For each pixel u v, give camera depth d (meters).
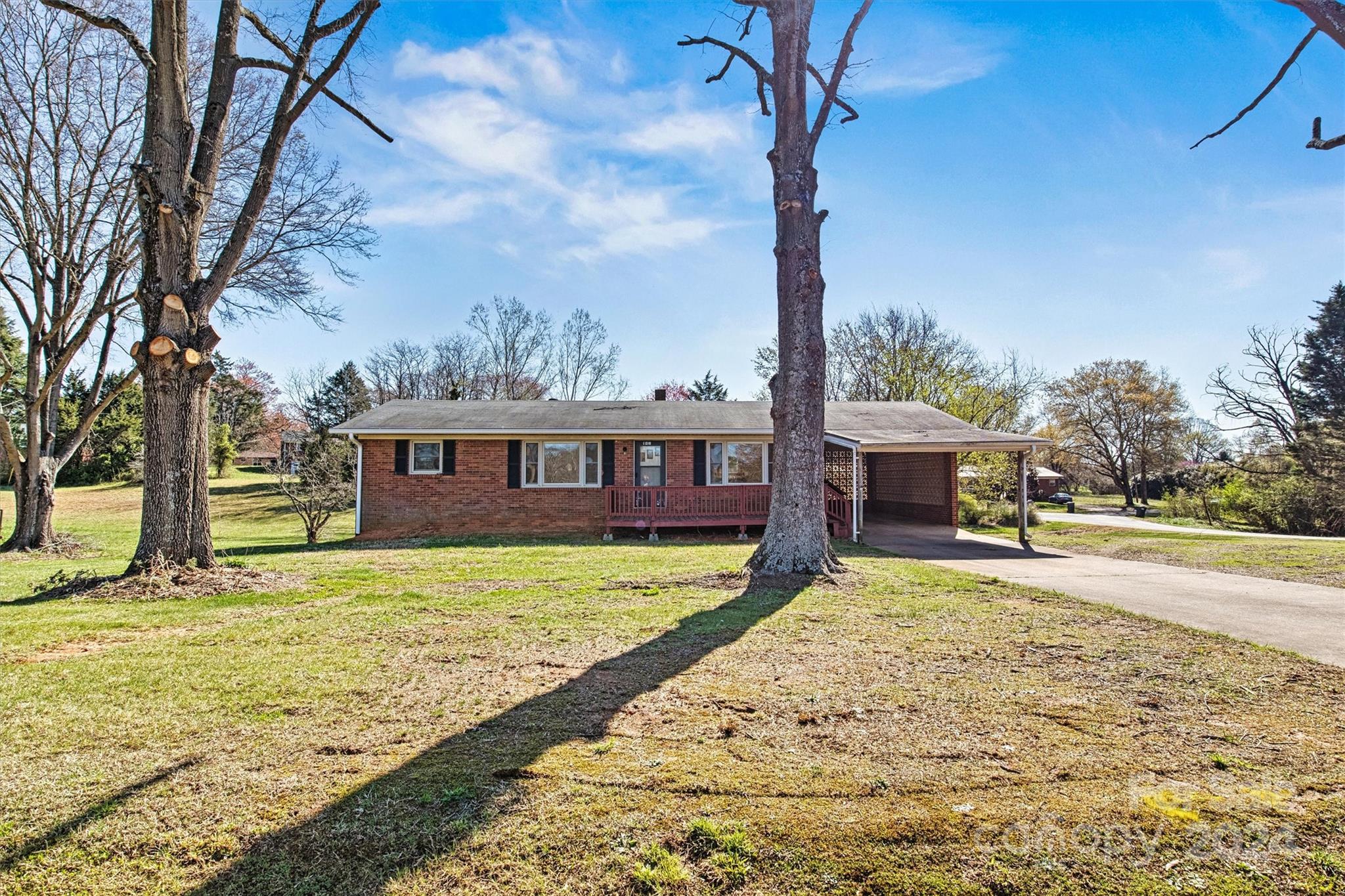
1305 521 20.58
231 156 15.09
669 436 17.06
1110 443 39.84
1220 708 4.09
